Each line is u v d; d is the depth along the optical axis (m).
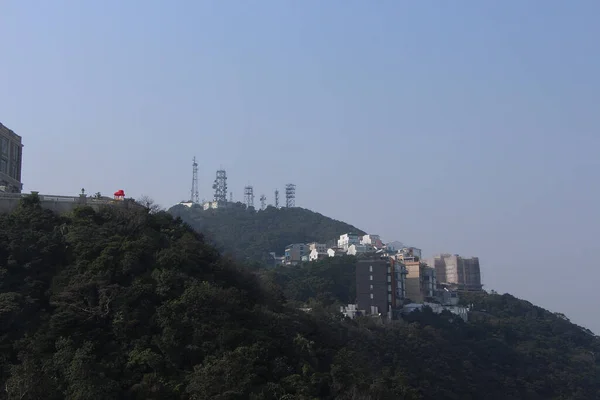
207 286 80.81
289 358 81.31
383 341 138.00
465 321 188.62
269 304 96.31
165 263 83.88
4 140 123.75
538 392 160.00
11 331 73.12
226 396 68.38
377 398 84.00
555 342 198.25
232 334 76.56
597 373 185.12
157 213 100.75
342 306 182.88
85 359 69.25
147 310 77.44
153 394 68.69
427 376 133.88
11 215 88.06
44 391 66.06
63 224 88.06
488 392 146.38
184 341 75.44
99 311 75.88
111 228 89.00
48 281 80.00
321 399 77.19
